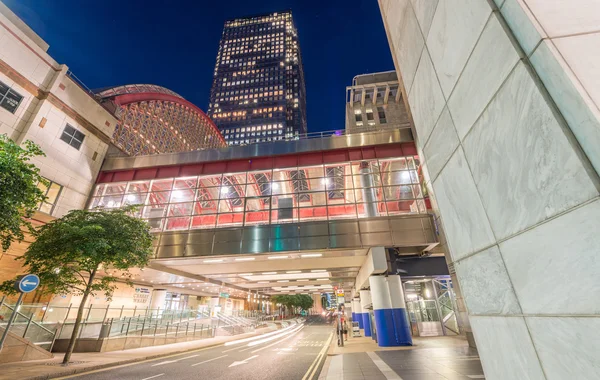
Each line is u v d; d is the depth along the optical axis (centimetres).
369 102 5038
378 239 1603
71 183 1939
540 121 167
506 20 196
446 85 284
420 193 1753
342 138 1980
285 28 16212
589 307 137
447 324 2053
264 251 1669
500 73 201
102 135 2239
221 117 13850
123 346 1627
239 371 1066
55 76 1938
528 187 180
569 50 163
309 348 1841
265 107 13825
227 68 15238
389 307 1595
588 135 140
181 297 4238
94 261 1115
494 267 222
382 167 1903
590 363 138
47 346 1428
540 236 171
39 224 1680
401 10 414
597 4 177
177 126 7844
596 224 132
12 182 746
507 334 211
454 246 293
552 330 165
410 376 791
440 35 290
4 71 1667
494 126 212
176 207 2080
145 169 2148
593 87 149
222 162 2070
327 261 2047
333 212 1922
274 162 2005
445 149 298
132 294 2736
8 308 1253
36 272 1116
